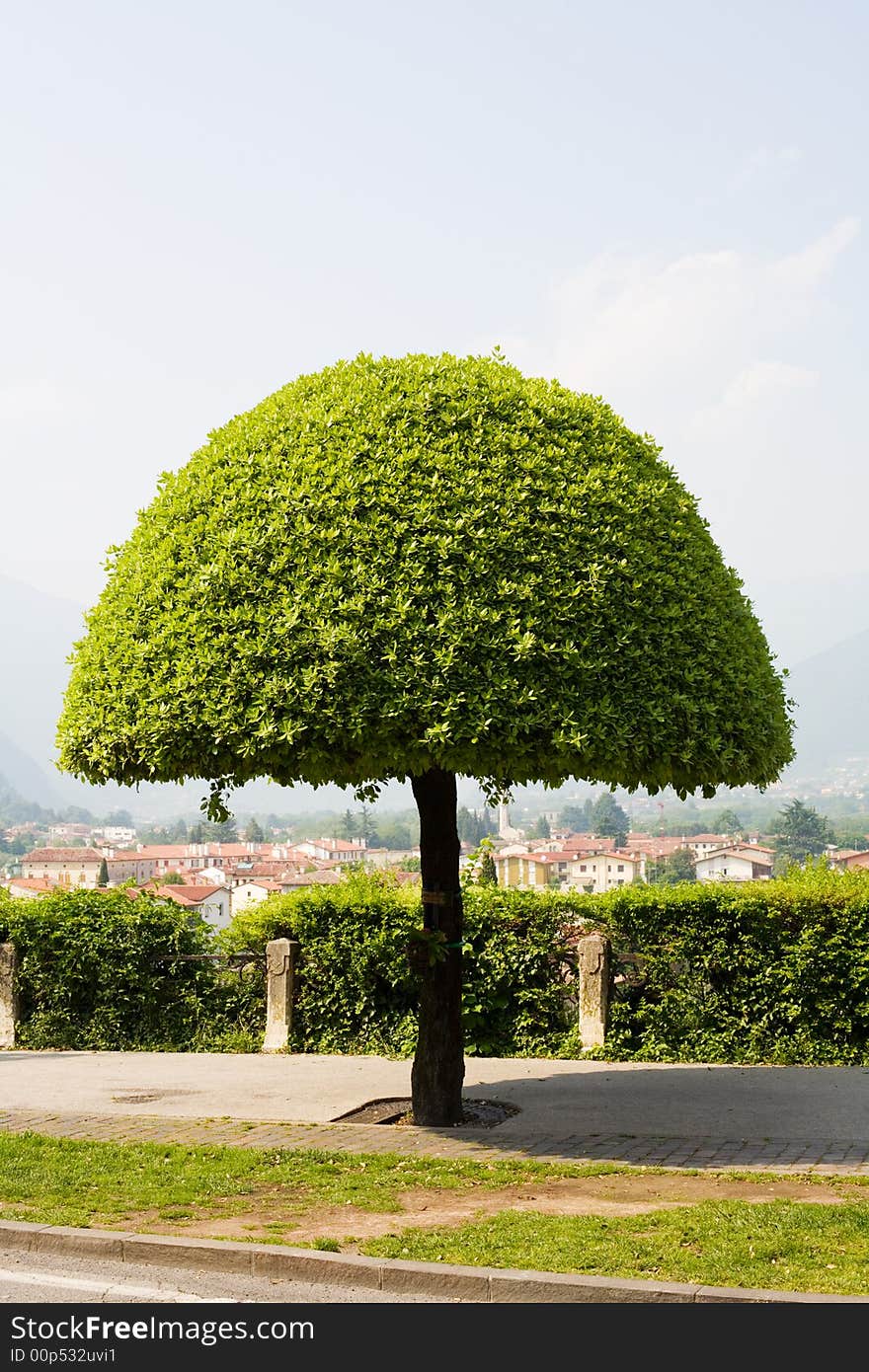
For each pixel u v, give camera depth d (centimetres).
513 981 1432
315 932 1513
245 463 1019
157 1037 1573
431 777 1087
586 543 962
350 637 907
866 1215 723
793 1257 657
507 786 1041
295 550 953
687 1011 1377
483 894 1465
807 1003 1341
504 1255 673
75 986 1597
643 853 14550
